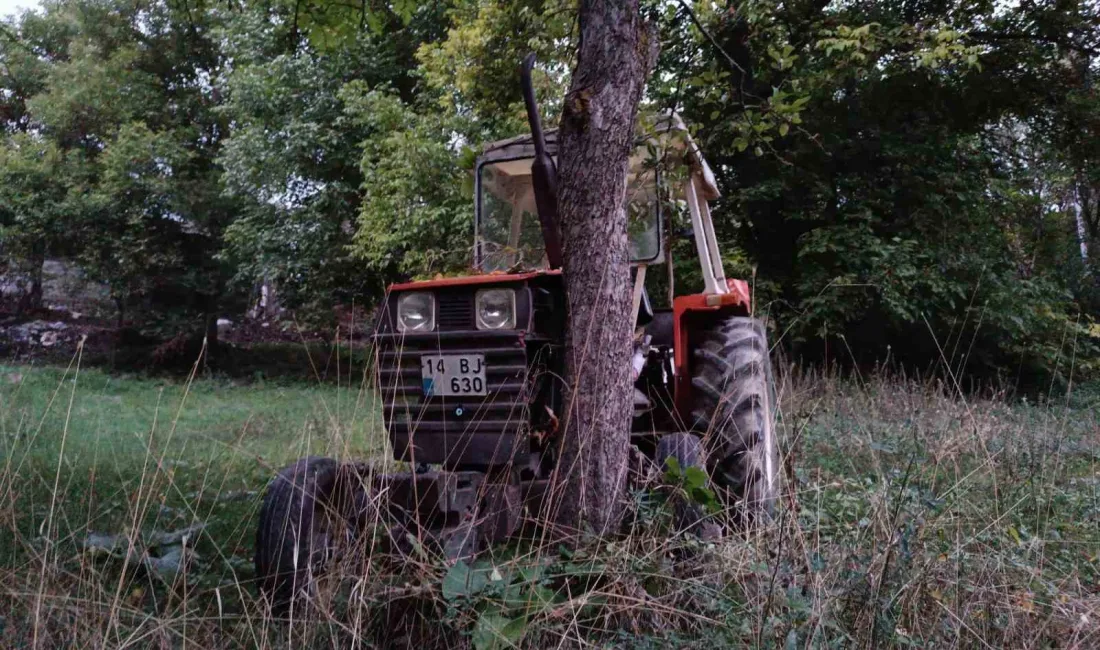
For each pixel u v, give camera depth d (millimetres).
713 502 3350
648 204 4730
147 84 22469
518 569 3047
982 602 3104
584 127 3475
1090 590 3535
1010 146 16719
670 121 4398
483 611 2852
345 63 16812
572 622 2814
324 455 3885
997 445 5141
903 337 14992
